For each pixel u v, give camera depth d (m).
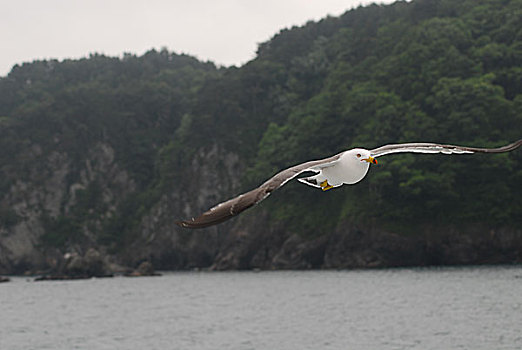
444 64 129.62
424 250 111.44
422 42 140.12
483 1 151.62
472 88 116.94
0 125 192.12
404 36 152.38
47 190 183.75
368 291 62.94
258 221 134.12
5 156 186.62
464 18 146.75
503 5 145.88
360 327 38.12
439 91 121.94
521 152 110.88
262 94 181.25
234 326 42.06
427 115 125.69
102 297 74.19
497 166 108.31
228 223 148.50
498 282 64.62
